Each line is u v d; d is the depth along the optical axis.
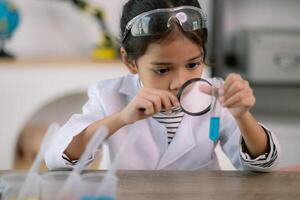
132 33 1.08
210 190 0.93
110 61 2.38
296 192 0.93
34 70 2.36
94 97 1.29
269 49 2.31
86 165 1.05
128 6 1.12
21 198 0.81
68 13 2.60
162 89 1.03
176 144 1.21
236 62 2.58
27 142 2.56
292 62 2.32
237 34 2.61
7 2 2.39
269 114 2.60
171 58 1.01
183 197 0.89
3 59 2.38
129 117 1.02
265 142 1.07
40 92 2.37
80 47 2.63
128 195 0.90
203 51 1.05
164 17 1.02
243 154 1.08
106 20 2.61
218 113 1.04
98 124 1.07
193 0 1.08
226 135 1.20
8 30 2.39
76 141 1.06
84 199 0.78
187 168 1.23
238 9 2.61
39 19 2.60
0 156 2.41
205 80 1.01
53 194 0.81
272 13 2.62
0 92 2.36
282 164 2.34
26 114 2.39
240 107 0.98
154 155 1.22
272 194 0.92
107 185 0.79
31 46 2.61
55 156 1.04
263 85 2.35
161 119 1.21
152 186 0.95
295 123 2.43
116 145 1.21
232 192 0.92
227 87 0.97
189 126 1.22
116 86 1.28
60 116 2.67
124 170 1.06
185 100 1.01
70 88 2.38
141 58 1.06
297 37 2.32
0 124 2.38
